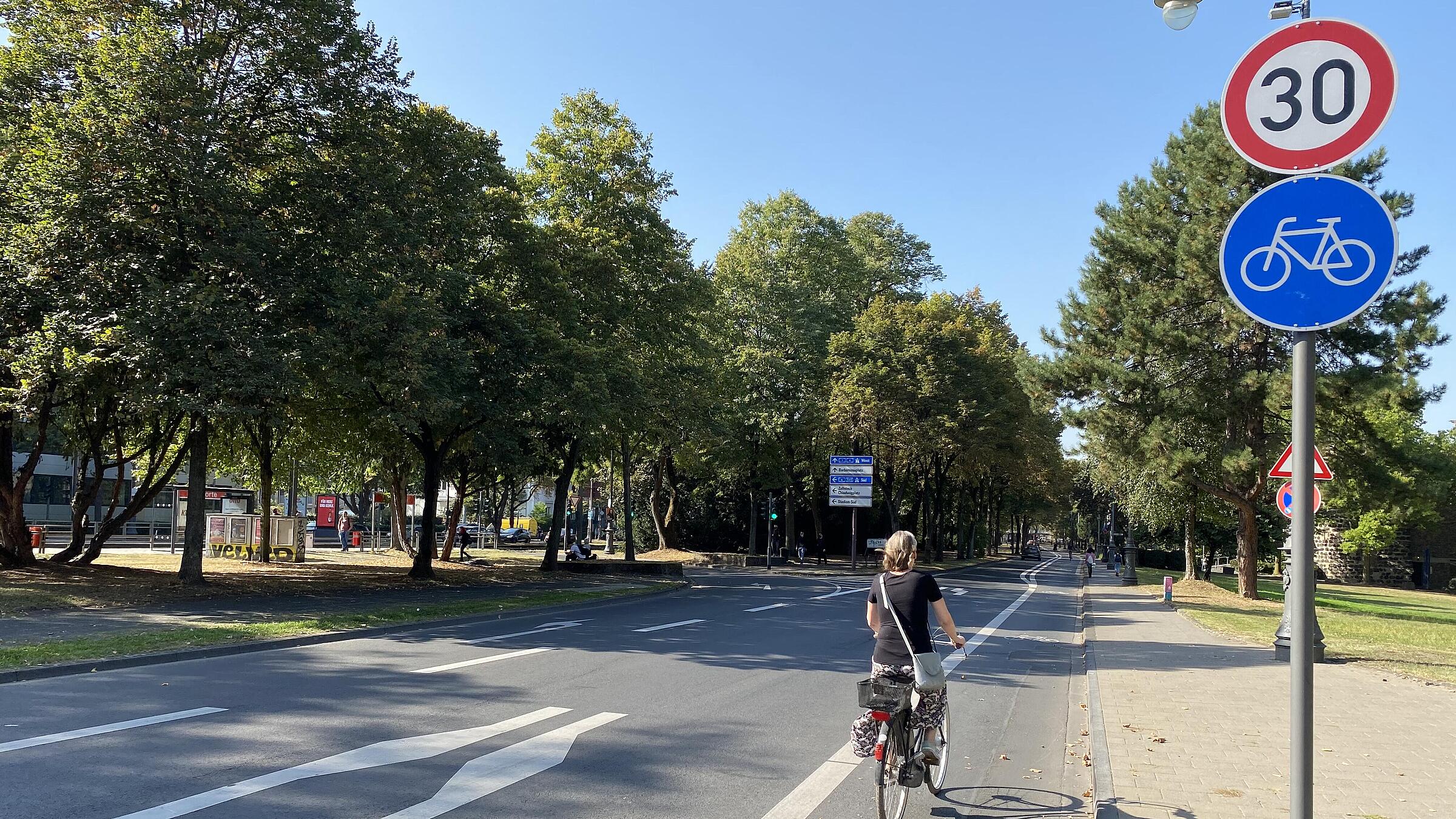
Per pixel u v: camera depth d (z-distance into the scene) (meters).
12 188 16.30
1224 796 6.03
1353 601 40.12
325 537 65.75
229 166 17.38
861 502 48.94
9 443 22.14
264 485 31.05
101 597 16.80
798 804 6.05
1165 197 28.92
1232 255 3.80
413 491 64.81
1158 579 46.47
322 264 18.72
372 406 21.95
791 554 56.25
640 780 6.43
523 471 28.94
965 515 81.38
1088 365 28.39
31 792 5.64
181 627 13.44
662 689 10.05
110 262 16.47
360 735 7.39
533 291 25.94
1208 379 27.17
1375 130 3.62
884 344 46.91
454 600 19.77
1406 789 6.10
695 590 28.89
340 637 13.75
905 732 5.64
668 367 33.16
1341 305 3.56
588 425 25.75
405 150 21.98
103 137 15.64
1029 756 7.81
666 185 32.03
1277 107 3.79
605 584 27.59
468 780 6.25
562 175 29.78
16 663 9.88
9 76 17.12
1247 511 29.69
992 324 56.94
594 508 83.56
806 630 16.95
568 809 5.73
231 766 6.36
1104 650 14.93
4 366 17.50
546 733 7.71
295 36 18.70
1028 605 27.36
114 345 15.86
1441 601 49.88
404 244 20.00
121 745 6.85
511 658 11.94
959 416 46.00
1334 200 3.63
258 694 9.01
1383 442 26.23
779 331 48.53
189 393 16.42
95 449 23.53
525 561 40.75
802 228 50.53
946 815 5.99
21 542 22.06
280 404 18.97
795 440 50.19
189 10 17.81
